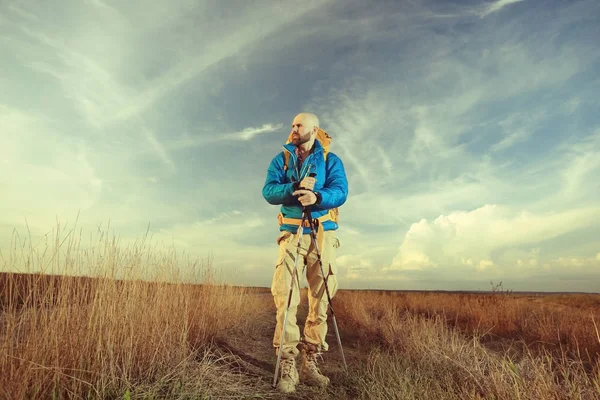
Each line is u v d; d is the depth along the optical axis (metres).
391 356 4.08
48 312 2.86
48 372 2.61
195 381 3.08
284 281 3.53
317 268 3.63
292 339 3.42
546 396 2.56
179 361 3.35
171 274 5.05
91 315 3.04
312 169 3.72
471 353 3.80
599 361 3.38
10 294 2.64
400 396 2.80
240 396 2.98
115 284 3.52
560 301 9.86
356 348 5.27
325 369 3.99
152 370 3.13
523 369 3.15
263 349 4.96
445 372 3.36
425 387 2.99
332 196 3.54
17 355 2.55
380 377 3.24
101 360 2.88
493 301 7.77
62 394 2.55
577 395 2.57
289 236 3.66
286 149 3.83
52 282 2.96
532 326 6.06
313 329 3.62
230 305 6.52
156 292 4.43
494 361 3.41
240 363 4.00
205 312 5.27
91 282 3.35
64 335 2.87
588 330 4.91
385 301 9.83
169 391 2.89
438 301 9.77
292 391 3.18
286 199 3.62
